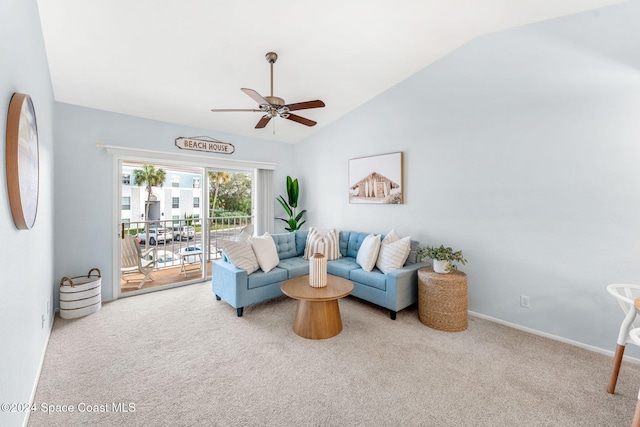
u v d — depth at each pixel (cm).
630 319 174
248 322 285
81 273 326
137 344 238
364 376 196
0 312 116
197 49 263
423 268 311
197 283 426
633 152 214
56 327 269
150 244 488
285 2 219
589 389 184
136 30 232
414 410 165
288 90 362
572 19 239
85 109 327
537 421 158
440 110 327
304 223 527
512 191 274
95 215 335
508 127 275
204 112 381
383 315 304
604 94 225
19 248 147
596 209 230
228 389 182
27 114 145
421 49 304
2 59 119
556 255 250
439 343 243
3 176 123
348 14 241
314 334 249
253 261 324
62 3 200
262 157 502
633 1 212
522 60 265
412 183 357
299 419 158
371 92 388
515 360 217
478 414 162
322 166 487
